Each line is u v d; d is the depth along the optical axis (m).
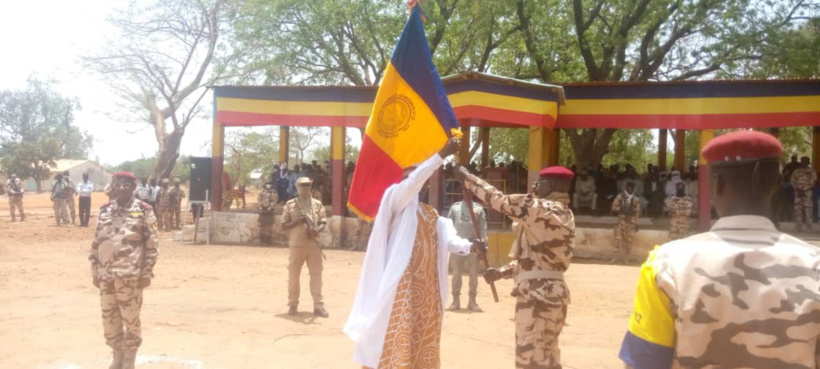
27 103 94.81
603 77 27.19
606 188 21.12
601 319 10.07
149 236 6.46
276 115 20.14
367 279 4.41
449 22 29.22
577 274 15.19
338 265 15.80
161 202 24.92
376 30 28.73
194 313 9.78
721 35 25.02
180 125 32.12
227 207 24.77
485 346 8.14
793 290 2.03
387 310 4.29
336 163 19.94
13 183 27.36
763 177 2.22
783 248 2.13
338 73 31.83
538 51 27.83
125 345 6.38
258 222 20.34
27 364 6.97
